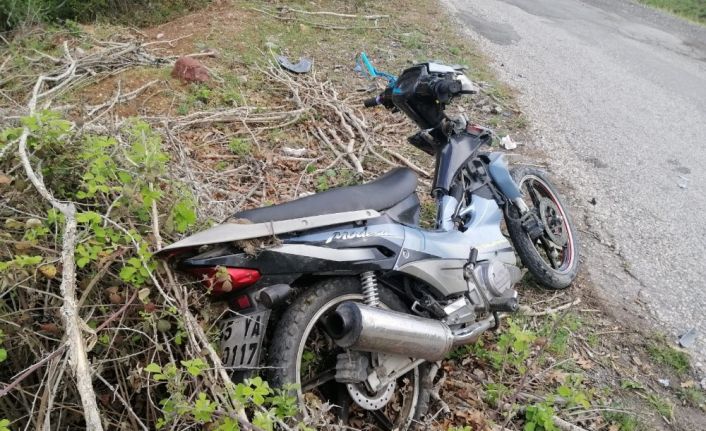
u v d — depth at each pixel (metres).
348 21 9.50
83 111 4.21
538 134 6.79
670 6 17.09
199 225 3.14
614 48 11.15
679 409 3.54
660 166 6.54
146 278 2.59
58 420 2.40
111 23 8.62
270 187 4.71
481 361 3.59
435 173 3.86
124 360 2.53
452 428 2.82
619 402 3.49
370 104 4.10
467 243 3.46
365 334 2.59
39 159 2.94
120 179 2.93
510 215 4.06
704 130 7.73
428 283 3.16
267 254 2.64
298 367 2.65
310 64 7.20
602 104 8.11
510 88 8.00
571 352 3.82
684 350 3.95
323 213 2.90
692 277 4.71
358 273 2.88
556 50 10.31
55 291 2.60
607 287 4.48
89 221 2.79
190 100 5.84
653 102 8.50
